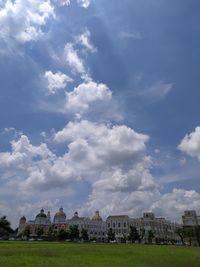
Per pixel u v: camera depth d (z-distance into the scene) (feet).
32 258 141.59
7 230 415.64
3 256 148.77
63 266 114.93
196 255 205.36
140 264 134.51
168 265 136.87
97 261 140.36
